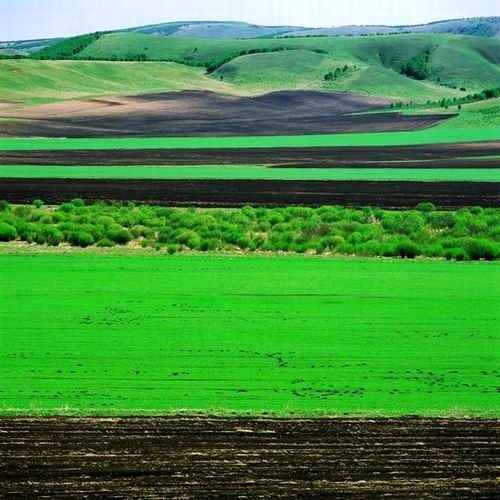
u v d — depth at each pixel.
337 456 37.78
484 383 49.09
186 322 63.28
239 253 98.12
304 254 97.94
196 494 34.34
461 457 37.78
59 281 78.31
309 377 50.00
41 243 102.50
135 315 65.38
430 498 34.25
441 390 47.69
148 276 81.19
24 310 66.69
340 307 68.69
